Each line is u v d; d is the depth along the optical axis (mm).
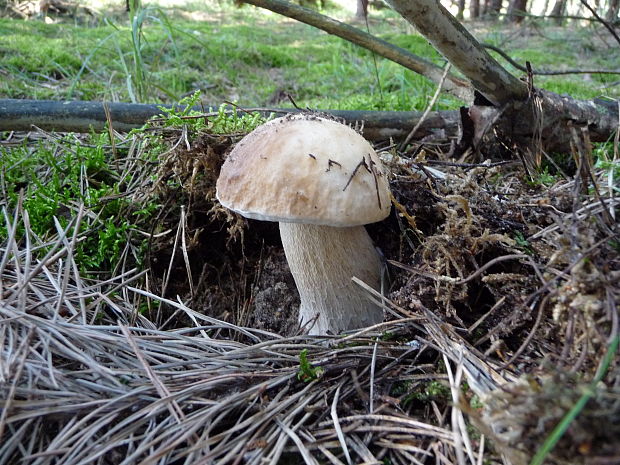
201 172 290
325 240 220
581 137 187
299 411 172
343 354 200
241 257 305
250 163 198
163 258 296
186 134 289
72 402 161
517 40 993
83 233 269
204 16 1342
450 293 201
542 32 1064
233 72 703
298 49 907
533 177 298
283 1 355
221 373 187
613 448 113
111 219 276
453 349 185
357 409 179
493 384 164
